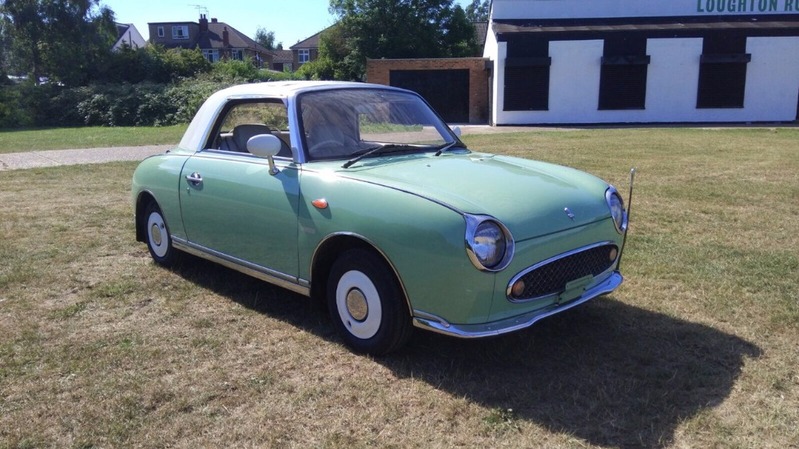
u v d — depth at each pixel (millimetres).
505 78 25453
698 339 3918
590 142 16281
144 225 5684
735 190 8836
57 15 38531
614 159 12422
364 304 3646
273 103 4348
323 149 4102
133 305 4605
